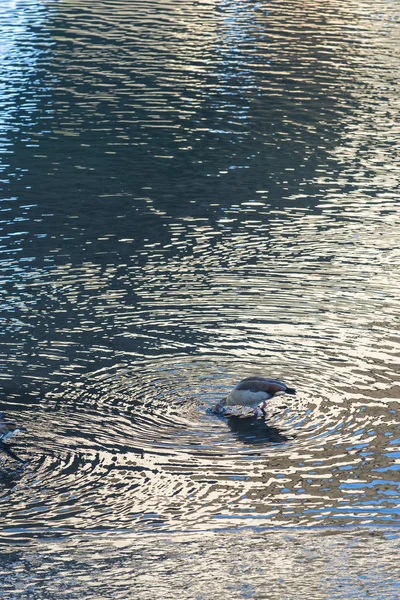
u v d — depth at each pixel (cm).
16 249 2619
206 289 2381
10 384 1912
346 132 3750
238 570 1258
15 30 5306
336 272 2505
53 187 3123
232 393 1798
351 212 2959
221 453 1672
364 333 2152
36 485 1573
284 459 1650
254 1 6375
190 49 4988
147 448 1688
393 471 1603
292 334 2142
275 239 2734
